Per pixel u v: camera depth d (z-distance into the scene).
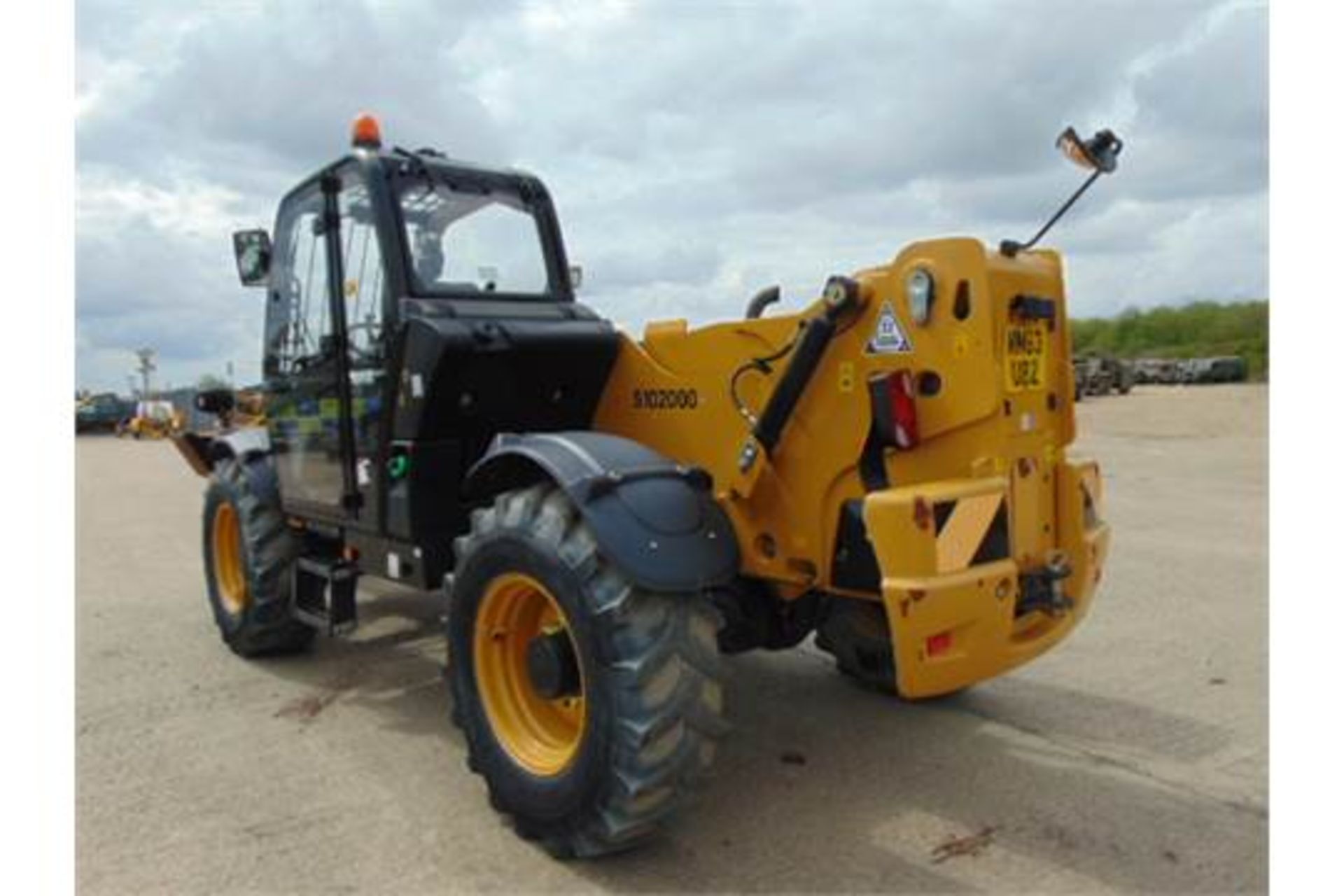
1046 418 3.40
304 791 3.58
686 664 2.95
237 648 5.14
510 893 2.89
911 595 2.82
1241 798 3.44
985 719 4.19
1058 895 2.86
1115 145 3.29
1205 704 4.32
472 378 3.86
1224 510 9.30
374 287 4.09
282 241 4.82
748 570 3.65
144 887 2.93
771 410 3.42
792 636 3.92
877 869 3.01
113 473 16.12
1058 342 3.47
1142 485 11.04
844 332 3.30
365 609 6.11
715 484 3.78
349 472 4.36
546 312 4.29
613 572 2.98
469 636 3.39
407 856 3.11
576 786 2.98
